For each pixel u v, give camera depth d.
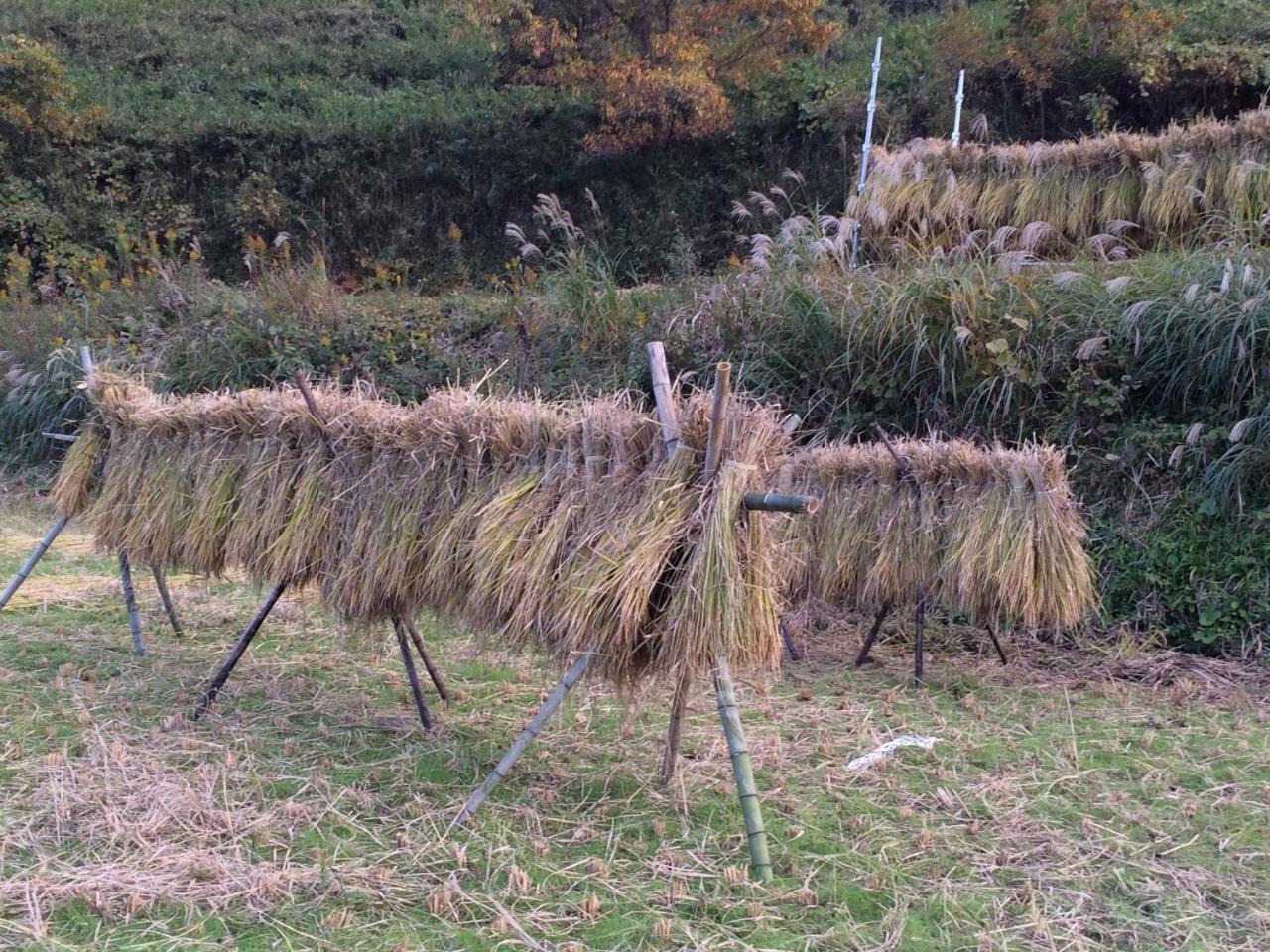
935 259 8.34
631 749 4.55
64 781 3.97
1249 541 6.38
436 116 17.25
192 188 17.31
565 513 3.83
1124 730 5.00
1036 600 5.34
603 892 3.39
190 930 3.10
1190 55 13.84
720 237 15.38
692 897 3.35
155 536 4.99
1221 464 6.66
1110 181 9.10
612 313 9.77
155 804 3.83
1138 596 6.55
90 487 5.46
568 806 3.99
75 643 5.77
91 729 4.52
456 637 5.79
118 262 15.84
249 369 10.57
